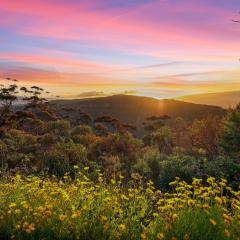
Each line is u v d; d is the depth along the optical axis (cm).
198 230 498
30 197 645
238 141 1524
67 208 579
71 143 1905
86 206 563
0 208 593
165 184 1251
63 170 1505
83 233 532
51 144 2341
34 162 1606
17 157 1653
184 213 532
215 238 483
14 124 3775
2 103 4906
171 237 493
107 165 1692
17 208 595
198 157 1496
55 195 655
